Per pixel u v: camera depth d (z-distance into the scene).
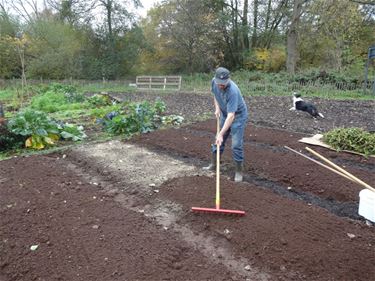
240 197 4.12
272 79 18.20
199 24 23.36
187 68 25.89
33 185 4.62
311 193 4.48
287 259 2.99
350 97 13.92
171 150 6.42
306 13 20.30
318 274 2.82
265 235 3.32
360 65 18.39
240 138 4.62
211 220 3.66
